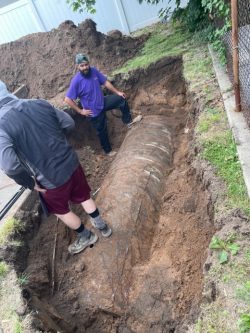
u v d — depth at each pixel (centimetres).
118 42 802
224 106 446
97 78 590
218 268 255
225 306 230
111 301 362
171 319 326
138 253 393
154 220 425
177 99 649
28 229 412
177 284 343
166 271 361
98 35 810
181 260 359
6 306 303
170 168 494
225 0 458
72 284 385
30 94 837
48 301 365
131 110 694
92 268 389
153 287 354
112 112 695
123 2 990
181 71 652
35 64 842
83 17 1026
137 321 344
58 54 817
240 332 209
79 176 361
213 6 522
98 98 585
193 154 427
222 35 520
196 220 373
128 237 400
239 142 369
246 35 402
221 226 293
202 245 343
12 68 870
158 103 668
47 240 421
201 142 399
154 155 505
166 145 536
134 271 379
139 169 475
